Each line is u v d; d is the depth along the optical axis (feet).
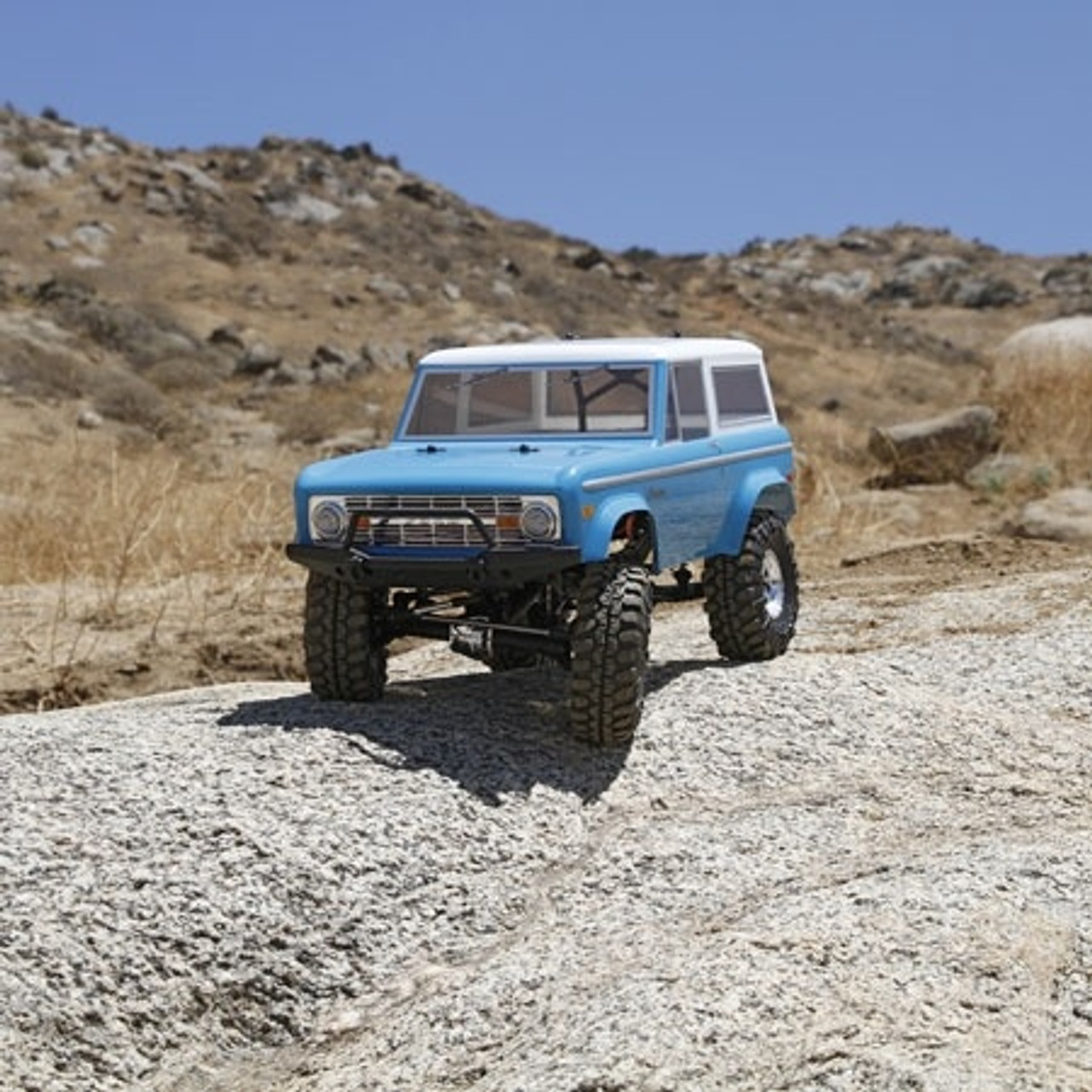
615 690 21.89
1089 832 20.39
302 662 33.63
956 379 186.70
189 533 44.57
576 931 17.94
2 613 36.91
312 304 165.89
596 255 219.82
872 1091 13.73
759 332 199.62
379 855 18.94
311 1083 15.72
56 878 17.85
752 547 26.37
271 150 235.61
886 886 17.94
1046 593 33.63
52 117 225.35
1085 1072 14.34
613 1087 14.10
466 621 23.18
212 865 18.31
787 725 23.59
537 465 22.03
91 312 127.75
